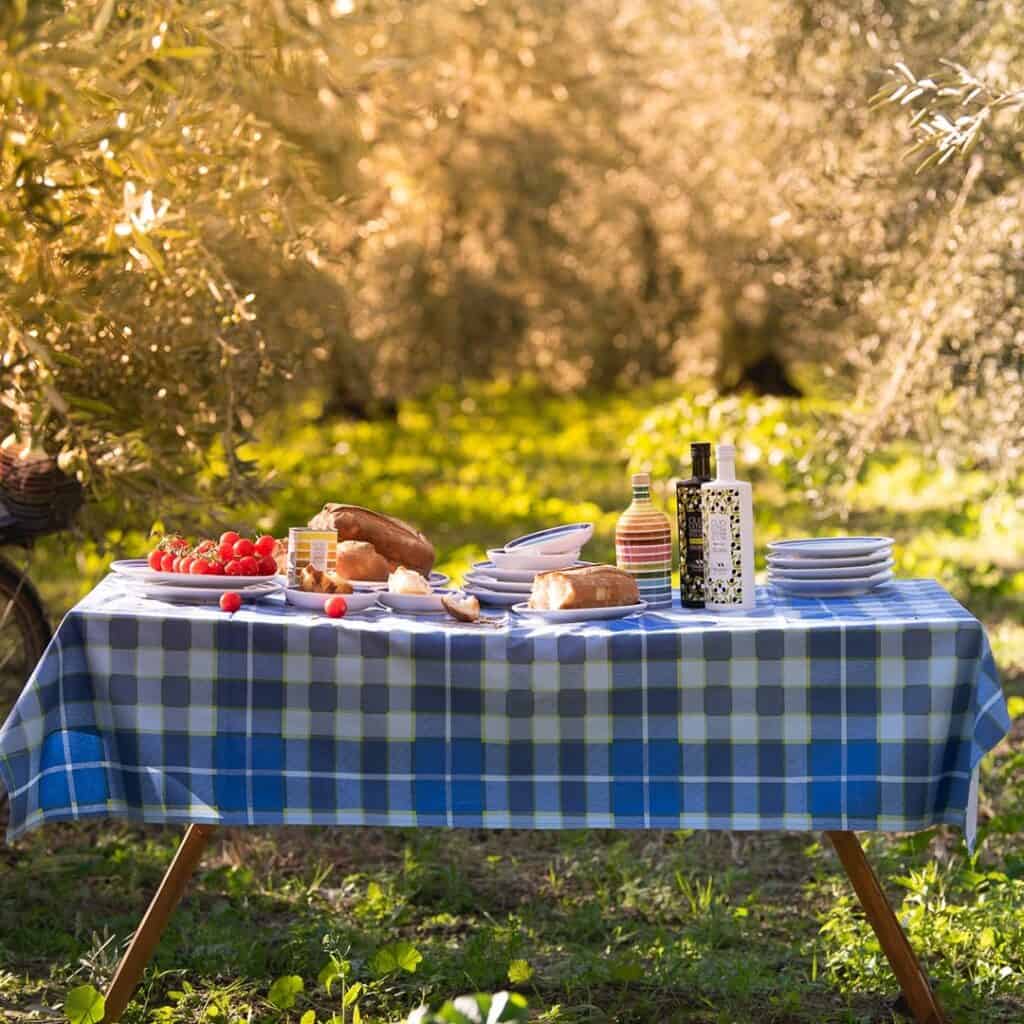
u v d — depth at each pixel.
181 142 4.17
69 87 3.34
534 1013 4.23
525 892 5.28
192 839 4.05
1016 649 8.52
